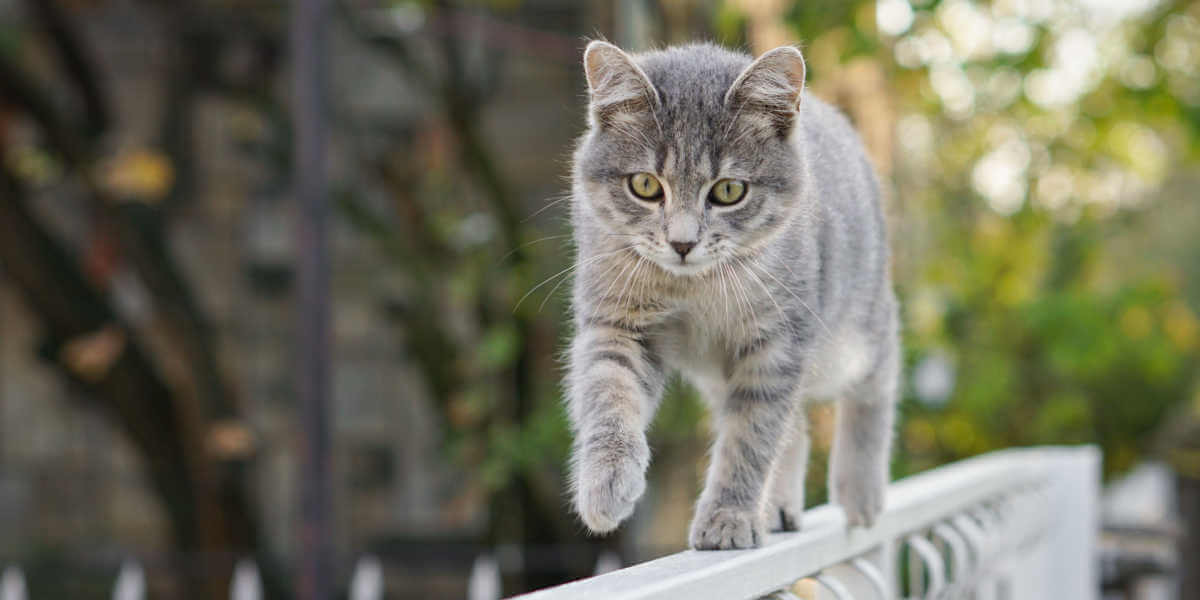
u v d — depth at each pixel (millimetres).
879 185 4051
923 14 7164
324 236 5176
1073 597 5250
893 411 3908
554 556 7844
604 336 3301
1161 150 11773
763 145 3303
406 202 8742
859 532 3158
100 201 8062
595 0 7527
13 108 7863
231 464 8383
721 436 3234
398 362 10492
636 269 3297
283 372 10328
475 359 8211
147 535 10617
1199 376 12664
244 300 10297
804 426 3482
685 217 3219
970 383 10898
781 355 3229
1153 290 10148
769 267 3240
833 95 7352
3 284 9422
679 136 3258
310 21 5172
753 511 3035
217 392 8344
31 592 9734
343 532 10422
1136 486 15930
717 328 3305
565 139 9492
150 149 8828
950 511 3924
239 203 10211
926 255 11617
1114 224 13500
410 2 8070
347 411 10500
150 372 8188
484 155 8430
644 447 3018
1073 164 10344
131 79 9914
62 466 10578
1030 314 10289
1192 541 6453
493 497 8281
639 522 7199
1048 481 5215
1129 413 12398
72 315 8023
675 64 3441
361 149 8891
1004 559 4516
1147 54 8422
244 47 8875
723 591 2266
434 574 9812
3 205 7832
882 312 3836
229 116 10031
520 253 8203
